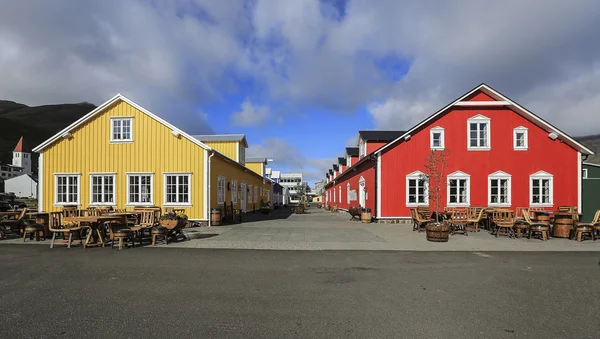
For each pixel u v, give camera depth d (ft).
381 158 57.06
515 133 58.03
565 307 15.51
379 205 56.65
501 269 22.86
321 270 22.38
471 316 14.38
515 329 13.08
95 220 29.76
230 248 30.78
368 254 28.17
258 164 120.78
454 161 57.16
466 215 45.50
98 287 18.31
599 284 19.25
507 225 38.88
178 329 12.92
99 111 54.13
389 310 15.05
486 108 58.03
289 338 12.21
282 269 22.61
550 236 39.73
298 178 333.62
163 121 52.80
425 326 13.32
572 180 57.62
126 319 13.87
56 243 31.48
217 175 57.16
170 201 52.49
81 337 12.19
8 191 264.11
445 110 57.62
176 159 52.65
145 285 18.71
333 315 14.42
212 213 52.16
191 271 21.97
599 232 38.32
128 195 52.95
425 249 30.60
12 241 34.47
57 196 53.98
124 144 53.47
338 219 68.95
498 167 57.47
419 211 51.11
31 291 17.57
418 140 57.52
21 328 12.94
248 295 17.06
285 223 57.62
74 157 54.08
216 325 13.32
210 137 83.41
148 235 36.06
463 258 26.58
